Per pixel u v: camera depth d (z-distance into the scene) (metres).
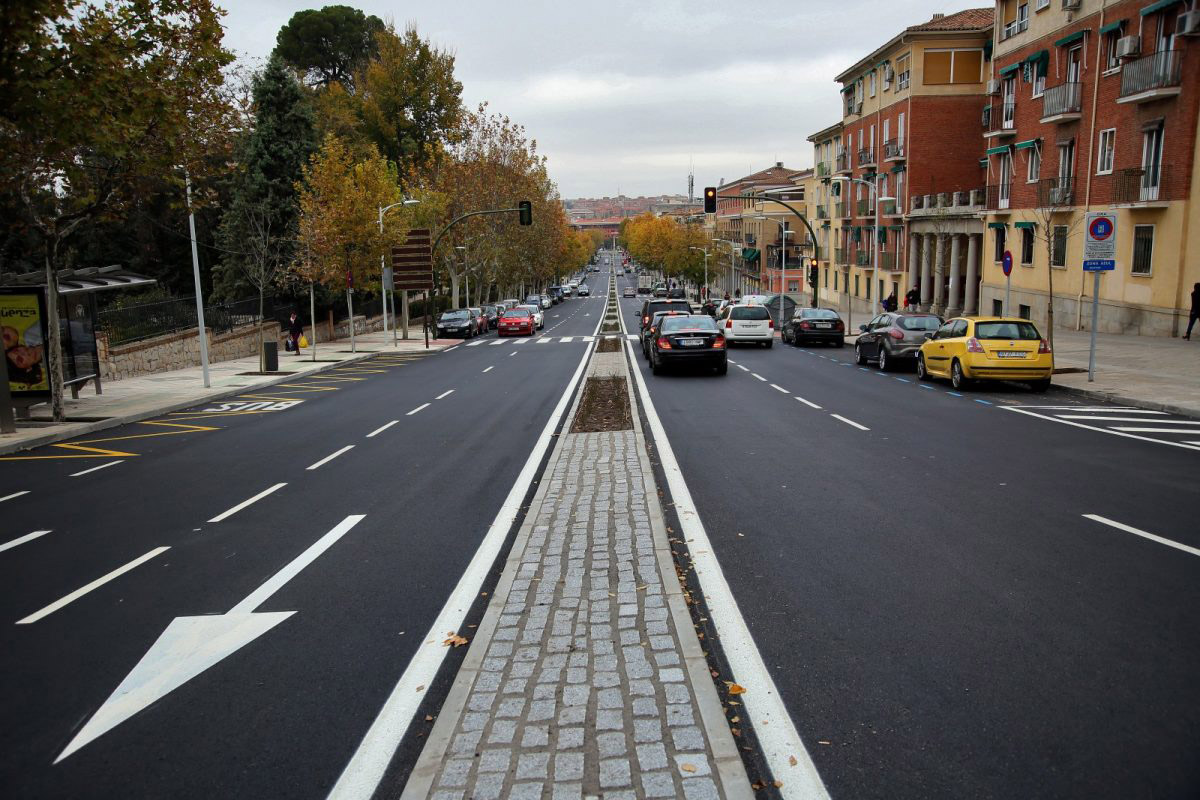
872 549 7.00
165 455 12.94
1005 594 5.90
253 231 39.06
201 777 3.92
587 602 5.83
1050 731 4.10
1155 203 26.08
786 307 45.91
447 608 6.00
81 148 15.62
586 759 3.83
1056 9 32.06
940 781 3.71
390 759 4.03
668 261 114.75
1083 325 30.44
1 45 10.73
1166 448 11.14
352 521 8.48
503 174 60.12
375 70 64.06
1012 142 36.12
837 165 62.81
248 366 29.59
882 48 50.75
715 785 3.60
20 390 16.59
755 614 5.65
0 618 6.09
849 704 4.41
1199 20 24.22
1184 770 3.74
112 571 7.11
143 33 14.09
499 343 41.31
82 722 4.50
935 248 47.50
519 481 10.13
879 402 16.55
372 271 35.91
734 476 9.95
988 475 9.70
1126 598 5.77
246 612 6.04
